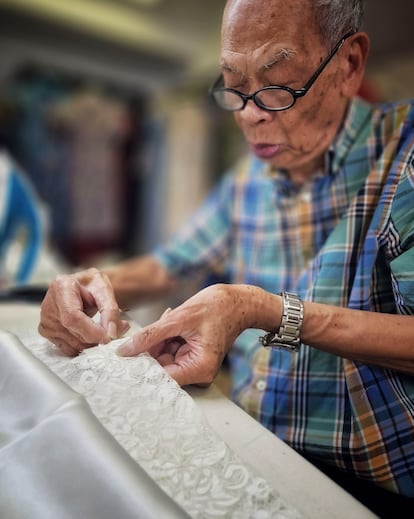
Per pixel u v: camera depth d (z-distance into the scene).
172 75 3.27
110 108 3.25
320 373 0.66
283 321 0.56
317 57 0.59
